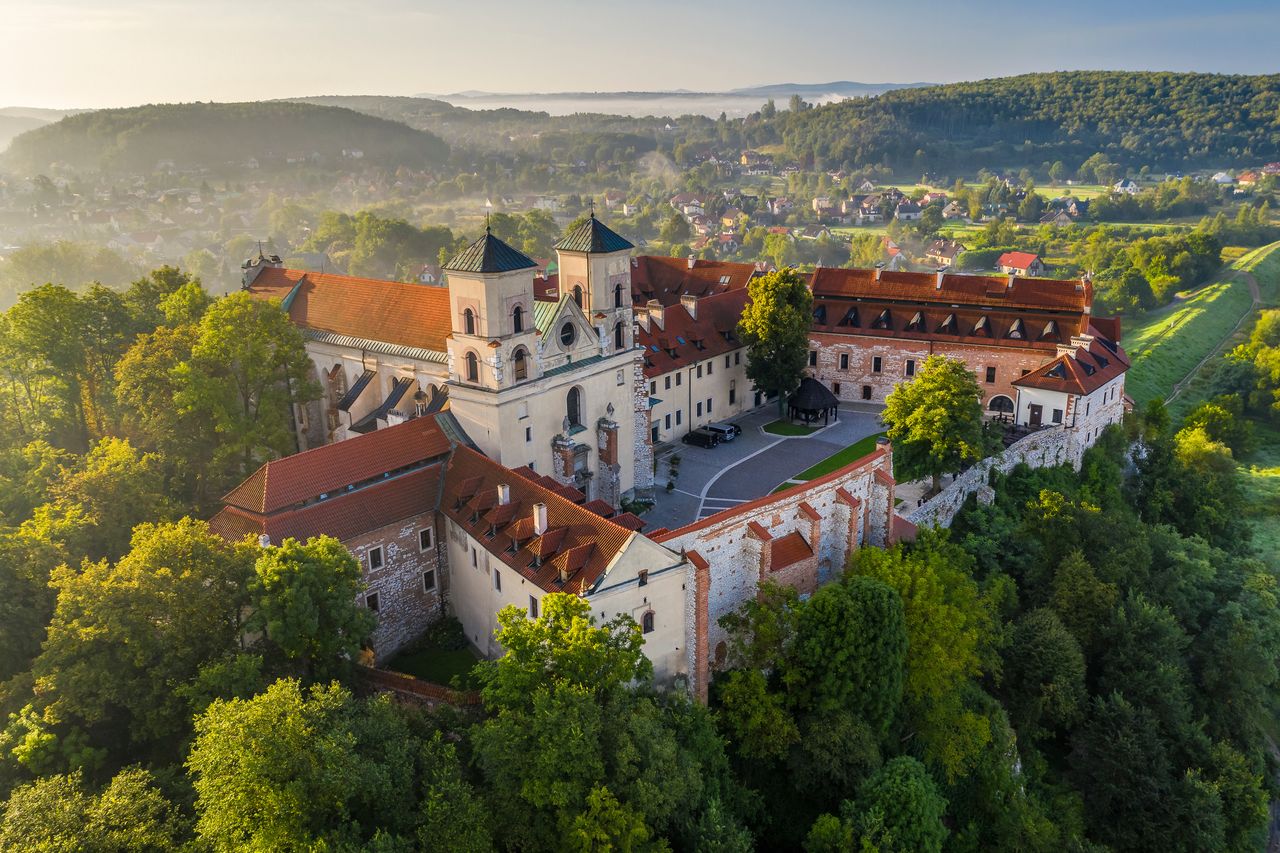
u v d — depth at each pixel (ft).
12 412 293.84
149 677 172.76
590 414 277.85
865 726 198.59
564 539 198.70
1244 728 271.49
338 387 307.37
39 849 134.41
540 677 163.02
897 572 218.79
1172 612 285.23
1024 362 360.69
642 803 152.25
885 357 386.11
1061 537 293.64
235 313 268.62
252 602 179.63
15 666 187.32
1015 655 256.73
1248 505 416.46
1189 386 584.81
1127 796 240.73
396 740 157.89
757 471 322.96
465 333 246.27
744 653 210.79
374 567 219.61
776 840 200.85
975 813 225.15
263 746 140.56
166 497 240.73
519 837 154.30
